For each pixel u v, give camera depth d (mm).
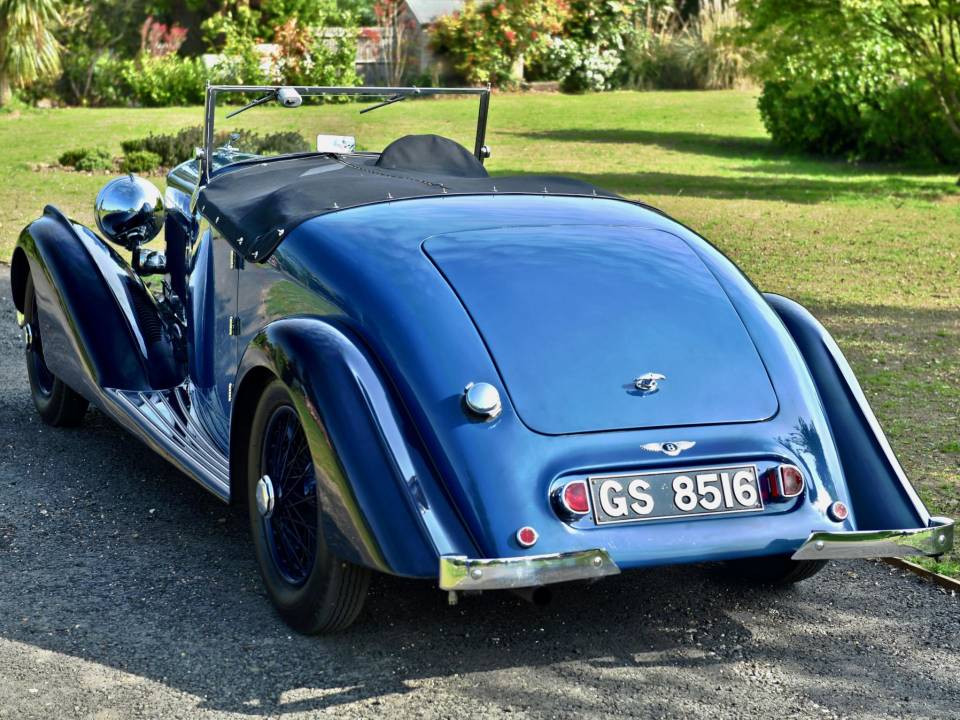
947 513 4625
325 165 4871
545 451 3092
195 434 4383
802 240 11539
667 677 3324
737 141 21141
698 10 34562
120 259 5004
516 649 3467
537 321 3363
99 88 28875
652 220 4094
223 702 3090
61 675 3201
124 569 3953
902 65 15547
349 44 21094
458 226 3779
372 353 3283
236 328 4219
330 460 3104
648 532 3090
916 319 8305
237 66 21828
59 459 5039
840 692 3260
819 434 3441
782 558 3889
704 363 3414
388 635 3521
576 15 31312
